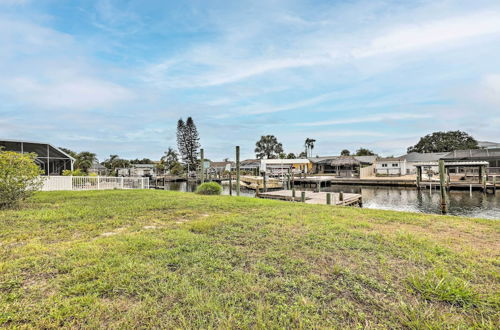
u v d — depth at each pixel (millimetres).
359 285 2678
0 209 7328
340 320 2094
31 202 8820
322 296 2457
